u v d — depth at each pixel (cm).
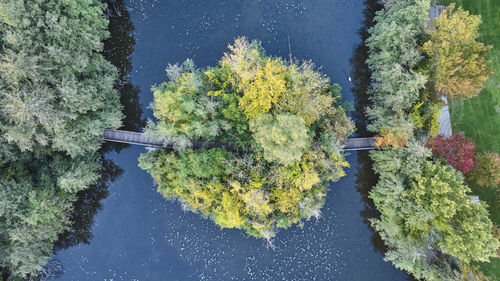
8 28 2016
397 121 2278
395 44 2289
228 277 2664
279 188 2242
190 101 2125
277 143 1962
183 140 2270
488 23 2562
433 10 2564
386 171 2473
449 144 2230
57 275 2680
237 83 2238
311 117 2217
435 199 2127
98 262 2700
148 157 2484
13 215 2161
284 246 2680
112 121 2430
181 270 2680
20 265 2344
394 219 2392
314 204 2372
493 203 2516
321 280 2675
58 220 2466
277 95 2103
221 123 2255
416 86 2184
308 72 2314
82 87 2242
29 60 1969
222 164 2278
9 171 2303
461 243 2042
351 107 2542
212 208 2361
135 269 2689
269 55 2700
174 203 2694
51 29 2077
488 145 2547
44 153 2412
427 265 2395
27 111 1994
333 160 2364
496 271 2486
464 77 2152
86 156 2600
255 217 2300
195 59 2698
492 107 2553
